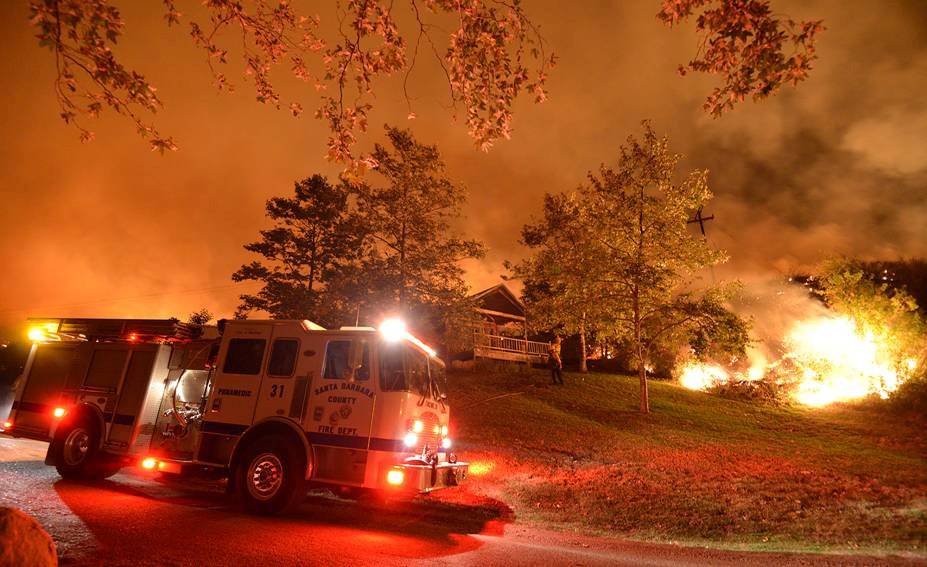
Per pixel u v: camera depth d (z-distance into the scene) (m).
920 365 17.45
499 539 7.09
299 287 24.91
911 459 11.98
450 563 5.44
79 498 7.53
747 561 6.12
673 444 14.19
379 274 19.81
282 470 7.41
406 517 8.32
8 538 3.32
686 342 19.91
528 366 29.67
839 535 7.18
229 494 8.23
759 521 8.04
